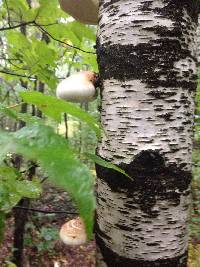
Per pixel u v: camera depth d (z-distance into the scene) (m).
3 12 0.85
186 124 0.45
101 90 0.47
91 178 0.12
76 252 2.03
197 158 1.93
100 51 0.46
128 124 0.43
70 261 1.93
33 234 2.02
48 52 0.78
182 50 0.43
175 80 0.43
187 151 0.45
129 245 0.44
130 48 0.43
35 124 0.16
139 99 0.43
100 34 0.47
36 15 0.73
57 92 0.70
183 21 0.44
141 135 0.43
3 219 0.25
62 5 0.87
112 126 0.45
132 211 0.44
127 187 0.43
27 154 0.13
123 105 0.44
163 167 0.43
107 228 0.46
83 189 0.12
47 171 0.12
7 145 0.14
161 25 0.42
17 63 1.01
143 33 0.43
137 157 0.43
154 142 0.43
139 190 0.43
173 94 0.43
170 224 0.44
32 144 0.14
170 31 0.43
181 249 0.46
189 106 0.45
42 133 0.15
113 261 0.46
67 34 0.80
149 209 0.43
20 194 0.30
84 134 2.89
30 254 1.90
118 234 0.45
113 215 0.45
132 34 0.43
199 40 0.83
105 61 0.45
